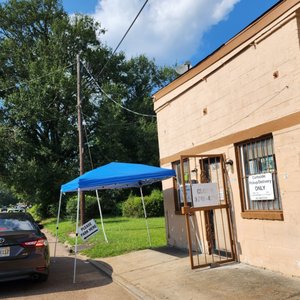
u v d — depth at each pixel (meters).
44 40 38.62
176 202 12.15
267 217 8.00
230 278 7.68
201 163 10.41
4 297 7.84
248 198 8.78
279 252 7.75
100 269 10.18
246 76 8.65
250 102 8.52
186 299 6.73
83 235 9.78
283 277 7.41
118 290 8.04
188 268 8.92
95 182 10.34
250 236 8.59
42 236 8.79
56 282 9.00
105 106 37.25
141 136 38.69
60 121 35.41
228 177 9.29
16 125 36.19
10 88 36.81
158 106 13.15
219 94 9.66
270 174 8.08
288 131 7.48
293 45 7.38
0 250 8.05
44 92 34.06
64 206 32.94
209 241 10.21
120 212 29.56
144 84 47.41
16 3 38.72
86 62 37.56
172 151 12.21
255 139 8.48
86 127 37.41
